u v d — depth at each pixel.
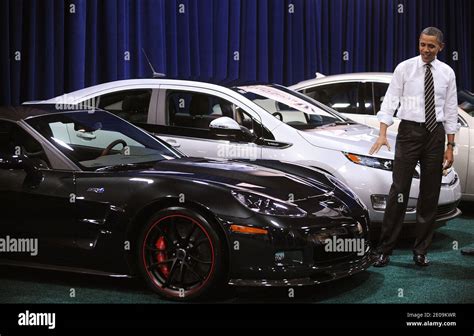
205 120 5.34
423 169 4.62
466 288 4.15
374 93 6.61
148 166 4.21
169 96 5.44
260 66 9.04
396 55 10.80
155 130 5.36
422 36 4.51
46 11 7.07
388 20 10.54
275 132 5.19
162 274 3.88
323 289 4.09
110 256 3.91
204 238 3.73
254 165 4.39
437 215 5.27
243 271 3.64
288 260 3.64
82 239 3.96
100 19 7.60
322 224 3.75
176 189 3.77
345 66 10.10
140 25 7.85
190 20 8.35
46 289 4.07
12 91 6.92
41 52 7.12
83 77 7.34
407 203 4.69
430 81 4.52
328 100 6.75
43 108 4.61
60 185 4.01
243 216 3.64
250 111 5.28
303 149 5.11
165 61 8.09
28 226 4.07
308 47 9.52
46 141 4.22
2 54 6.80
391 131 5.95
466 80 12.17
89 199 3.93
